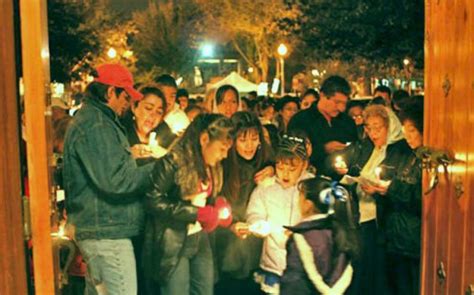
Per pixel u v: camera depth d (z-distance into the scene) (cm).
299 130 429
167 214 384
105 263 365
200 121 405
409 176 406
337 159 431
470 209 167
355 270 405
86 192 361
